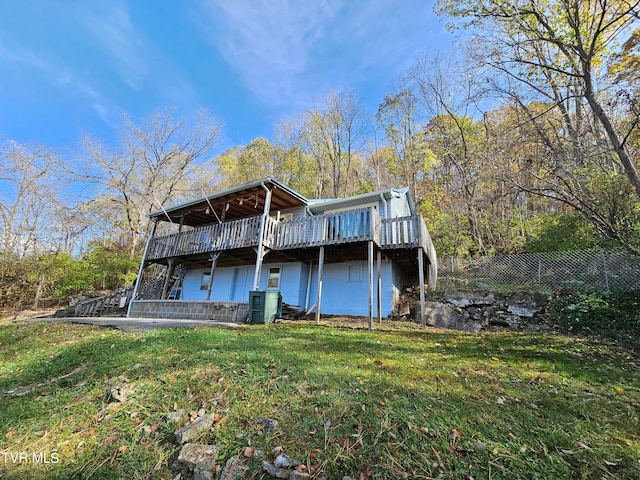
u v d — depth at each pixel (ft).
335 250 33.50
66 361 17.08
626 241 23.47
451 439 8.26
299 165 93.61
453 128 68.08
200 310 34.19
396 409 9.76
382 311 33.71
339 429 8.77
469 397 10.86
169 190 77.66
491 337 21.16
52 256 63.93
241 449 8.23
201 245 38.99
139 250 77.25
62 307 58.49
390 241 30.14
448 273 38.09
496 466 7.28
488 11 26.68
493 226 54.75
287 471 7.28
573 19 24.30
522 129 30.09
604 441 8.34
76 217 69.67
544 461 7.47
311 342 18.74
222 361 14.53
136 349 17.29
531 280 30.86
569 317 23.94
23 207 69.67
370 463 7.39
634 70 25.30
